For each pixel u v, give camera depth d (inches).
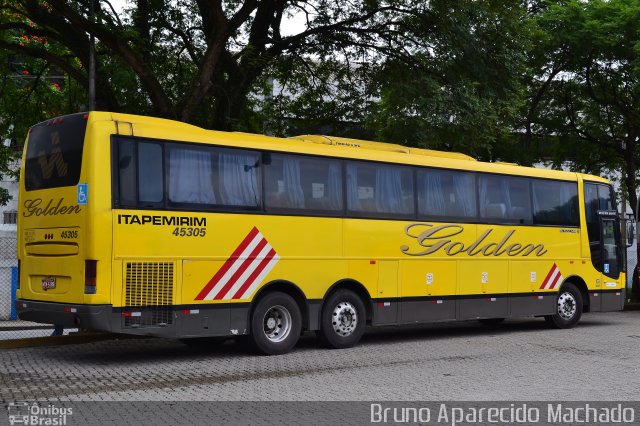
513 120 1040.2
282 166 535.5
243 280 506.3
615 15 1031.6
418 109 805.9
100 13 658.2
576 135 1243.2
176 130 486.9
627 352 540.7
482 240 656.4
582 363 485.7
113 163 456.4
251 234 512.7
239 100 813.2
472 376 431.5
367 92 909.2
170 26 803.4
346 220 564.7
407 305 598.2
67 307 453.4
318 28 835.4
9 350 551.2
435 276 618.5
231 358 506.0
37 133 496.1
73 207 456.8
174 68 869.2
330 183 559.8
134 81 690.8
